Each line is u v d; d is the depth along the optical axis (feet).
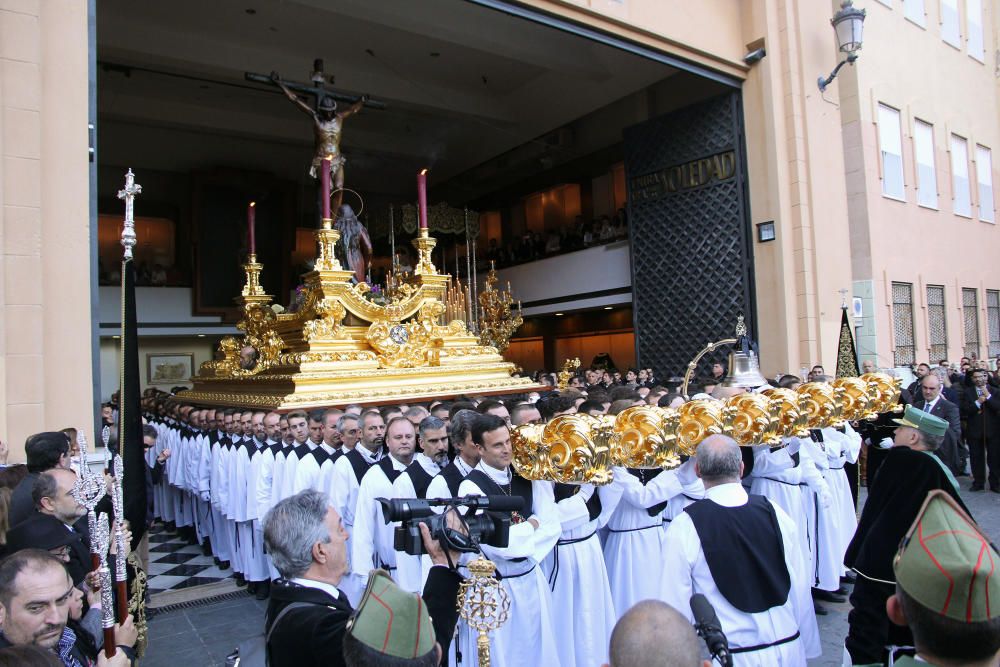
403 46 52.24
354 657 6.15
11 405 18.48
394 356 31.86
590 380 44.55
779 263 40.55
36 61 19.53
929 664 5.98
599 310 61.77
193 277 63.62
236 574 24.45
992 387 33.86
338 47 51.98
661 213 46.37
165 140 63.10
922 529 6.37
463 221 65.05
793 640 10.52
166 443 35.35
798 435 16.48
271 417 22.93
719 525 10.57
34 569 7.76
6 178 18.83
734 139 42.06
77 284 19.98
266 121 61.87
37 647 6.28
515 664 11.80
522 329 73.20
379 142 66.49
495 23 45.57
